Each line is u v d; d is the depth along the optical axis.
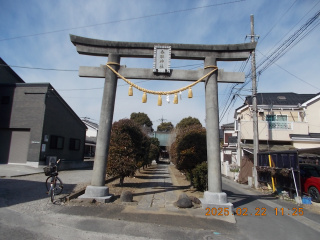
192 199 7.59
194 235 5.03
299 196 9.73
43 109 15.23
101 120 8.02
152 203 7.61
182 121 35.53
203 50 8.38
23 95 15.57
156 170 23.48
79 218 5.66
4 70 17.05
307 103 19.66
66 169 16.84
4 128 15.46
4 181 9.77
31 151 14.80
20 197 7.19
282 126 19.50
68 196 7.50
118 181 12.52
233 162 24.73
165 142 44.41
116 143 10.14
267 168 12.23
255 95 14.61
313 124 19.52
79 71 8.38
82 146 22.03
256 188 13.72
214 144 7.74
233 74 8.33
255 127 14.46
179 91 8.21
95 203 7.14
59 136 17.30
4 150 15.26
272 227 6.07
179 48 8.36
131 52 8.42
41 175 12.38
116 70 8.38
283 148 18.36
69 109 18.84
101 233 4.82
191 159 10.48
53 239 4.37
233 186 14.88
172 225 5.57
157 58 8.27
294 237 5.43
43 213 5.86
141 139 11.06
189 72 8.36
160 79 8.36
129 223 5.52
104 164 7.86
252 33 14.56
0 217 5.30
